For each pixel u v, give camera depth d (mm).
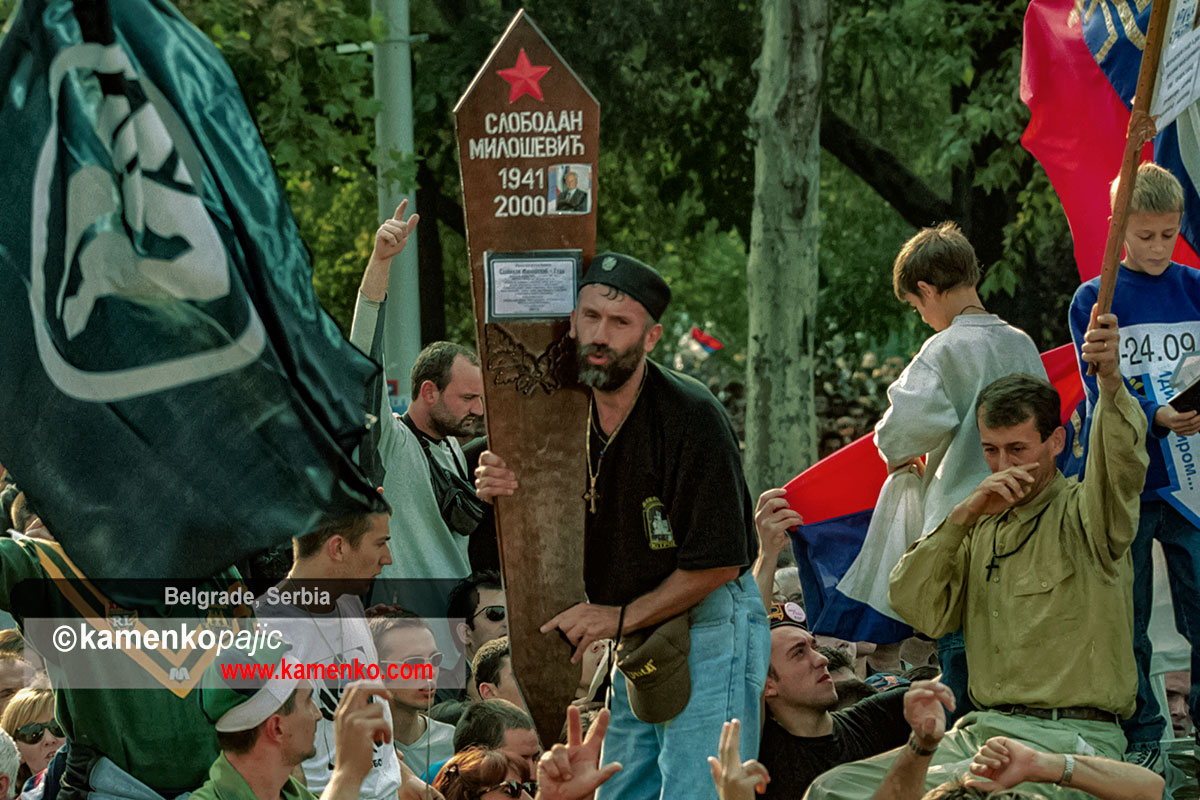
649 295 8445
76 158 8211
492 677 10844
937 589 9336
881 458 11234
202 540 8180
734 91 33812
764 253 27078
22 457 7996
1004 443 9102
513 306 8656
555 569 8742
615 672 9258
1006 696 9016
